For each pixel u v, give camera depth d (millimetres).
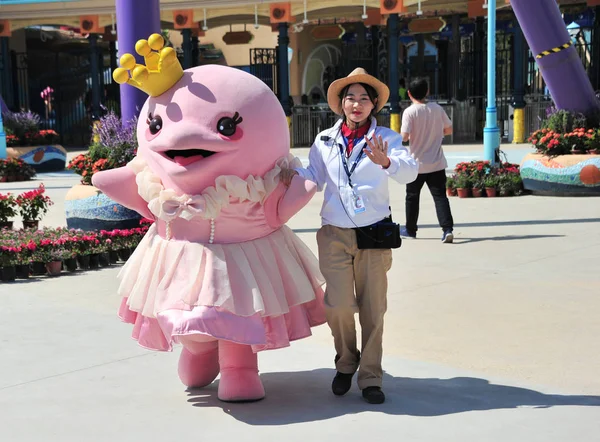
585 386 4617
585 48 27016
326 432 3977
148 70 4316
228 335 4129
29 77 35125
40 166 21203
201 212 4219
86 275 8055
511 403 4348
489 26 14328
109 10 28781
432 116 9148
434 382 4730
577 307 6344
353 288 4434
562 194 12992
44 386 4781
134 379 4902
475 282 7289
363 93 4383
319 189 4551
